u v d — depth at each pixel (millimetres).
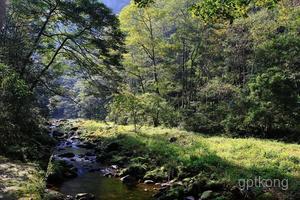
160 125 28266
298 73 23094
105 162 17078
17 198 8258
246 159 14359
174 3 31812
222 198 10633
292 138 22703
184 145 18141
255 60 28703
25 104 16812
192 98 34312
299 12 26188
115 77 23359
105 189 12406
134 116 25312
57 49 22219
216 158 14375
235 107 24953
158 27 34656
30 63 19875
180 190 11609
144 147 18203
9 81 14430
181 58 37812
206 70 36062
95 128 28750
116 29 22156
